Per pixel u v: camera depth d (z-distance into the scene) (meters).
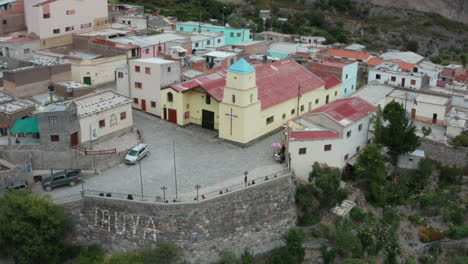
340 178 68.25
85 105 72.19
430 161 79.56
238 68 71.00
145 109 86.75
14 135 70.88
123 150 69.69
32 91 79.88
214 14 188.75
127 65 88.38
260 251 61.22
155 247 57.75
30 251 54.59
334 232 62.44
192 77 89.94
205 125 80.75
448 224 72.12
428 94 93.44
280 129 80.94
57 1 106.75
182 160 69.06
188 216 56.84
